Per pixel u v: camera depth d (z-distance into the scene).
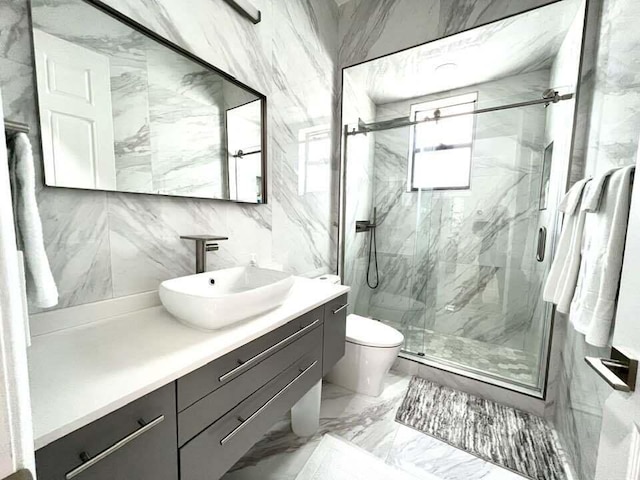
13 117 0.75
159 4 1.04
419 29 1.81
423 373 2.02
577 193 1.19
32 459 0.32
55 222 0.83
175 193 1.14
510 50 1.87
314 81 1.92
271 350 0.95
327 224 2.22
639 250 0.46
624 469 0.46
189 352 0.72
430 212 2.48
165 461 0.64
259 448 1.37
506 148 2.18
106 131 0.92
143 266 1.06
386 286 2.68
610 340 0.94
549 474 1.25
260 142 1.52
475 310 2.40
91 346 0.75
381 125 2.35
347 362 1.80
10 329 0.29
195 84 1.18
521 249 2.17
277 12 1.58
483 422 1.57
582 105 1.44
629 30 1.05
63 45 0.82
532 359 2.02
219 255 1.36
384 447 1.39
